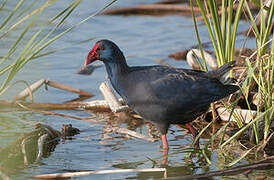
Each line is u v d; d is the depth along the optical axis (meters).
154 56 15.34
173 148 9.59
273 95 9.30
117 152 9.39
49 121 11.12
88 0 21.47
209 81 8.97
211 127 10.89
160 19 19.94
